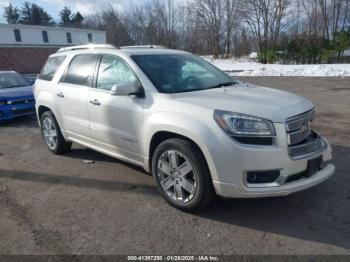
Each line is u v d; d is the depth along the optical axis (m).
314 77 18.03
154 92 3.99
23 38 46.16
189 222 3.59
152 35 53.72
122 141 4.41
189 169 3.61
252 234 3.33
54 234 3.46
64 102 5.37
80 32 52.41
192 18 50.88
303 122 3.52
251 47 47.47
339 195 4.04
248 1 38.12
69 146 6.02
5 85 10.12
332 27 35.19
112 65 4.60
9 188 4.67
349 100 10.34
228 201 4.00
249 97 3.77
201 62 5.04
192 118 3.50
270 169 3.26
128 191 4.39
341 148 5.68
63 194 4.40
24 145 6.91
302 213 3.68
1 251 3.21
